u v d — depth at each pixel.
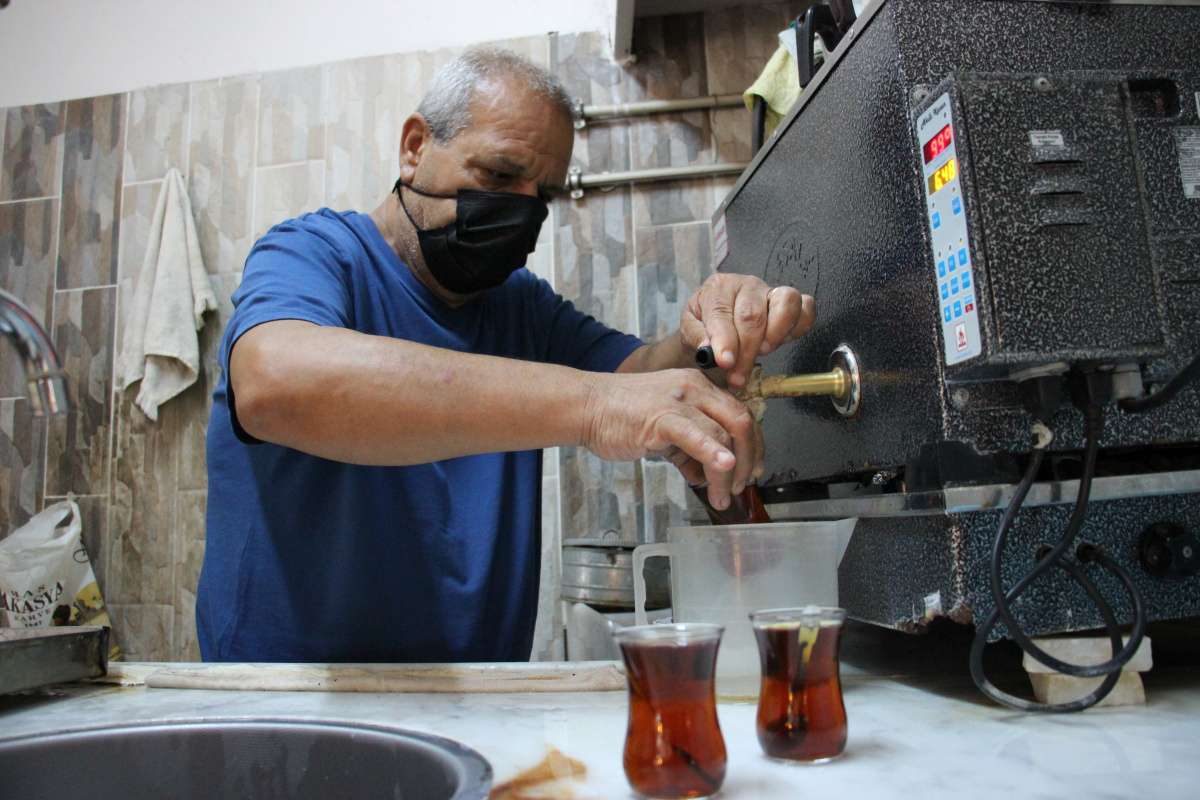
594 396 0.72
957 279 0.62
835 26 1.07
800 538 0.70
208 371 2.18
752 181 1.20
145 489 2.16
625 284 2.07
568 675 0.76
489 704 0.70
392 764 0.59
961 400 0.64
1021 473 0.65
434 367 0.72
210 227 2.23
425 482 1.16
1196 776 0.44
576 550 1.47
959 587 0.60
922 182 0.67
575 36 2.15
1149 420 0.65
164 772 0.65
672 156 2.08
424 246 1.18
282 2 2.33
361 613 1.12
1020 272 0.59
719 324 0.85
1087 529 0.63
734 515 0.91
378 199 2.19
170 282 2.13
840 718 0.50
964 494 0.63
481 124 1.14
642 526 1.98
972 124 0.61
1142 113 0.70
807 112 0.95
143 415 2.19
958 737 0.53
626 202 2.09
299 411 0.73
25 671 0.75
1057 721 0.57
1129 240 0.61
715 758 0.44
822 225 0.91
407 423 0.72
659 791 0.43
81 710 0.74
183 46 2.35
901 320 0.71
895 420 0.72
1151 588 0.62
